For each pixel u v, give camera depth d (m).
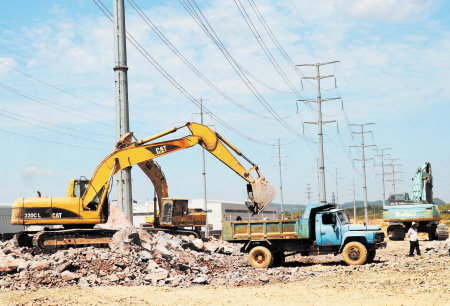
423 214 39.56
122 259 19.44
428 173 44.28
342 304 13.55
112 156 26.36
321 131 50.28
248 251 24.11
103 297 14.98
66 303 13.98
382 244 23.05
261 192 26.33
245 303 14.02
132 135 28.56
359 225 22.86
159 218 33.25
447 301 13.44
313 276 19.58
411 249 26.66
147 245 21.78
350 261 22.53
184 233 31.97
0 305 13.71
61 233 24.44
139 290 16.39
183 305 13.76
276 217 110.06
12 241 26.67
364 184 75.19
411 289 15.51
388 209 40.84
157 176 33.12
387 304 13.30
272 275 20.27
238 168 27.08
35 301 14.26
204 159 57.50
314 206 23.30
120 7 31.06
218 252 28.11
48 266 18.34
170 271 19.52
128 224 29.11
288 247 23.61
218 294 15.62
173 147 27.23
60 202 24.80
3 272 18.20
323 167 49.50
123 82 30.64
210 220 80.75
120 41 30.84
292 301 14.25
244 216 91.12
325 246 23.30
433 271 19.12
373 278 18.12
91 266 18.89
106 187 25.56
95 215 25.11
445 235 39.56
